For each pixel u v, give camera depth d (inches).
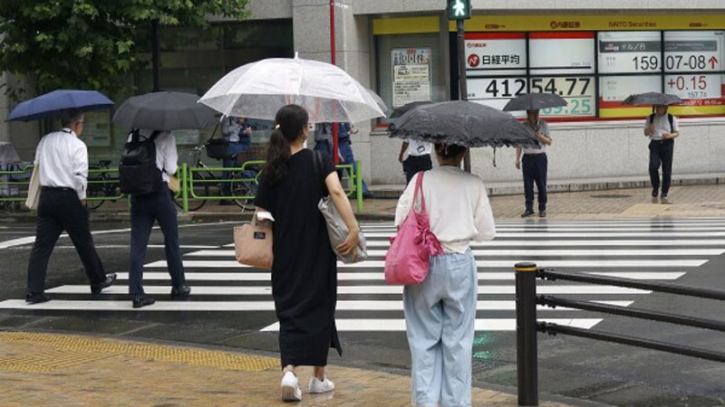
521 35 1015.6
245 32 1026.7
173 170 477.1
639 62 1055.6
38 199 498.6
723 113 1077.8
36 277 498.0
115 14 892.0
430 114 266.4
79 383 326.0
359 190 853.2
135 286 481.1
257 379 334.6
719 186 1013.8
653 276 523.8
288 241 299.6
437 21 989.8
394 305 471.2
